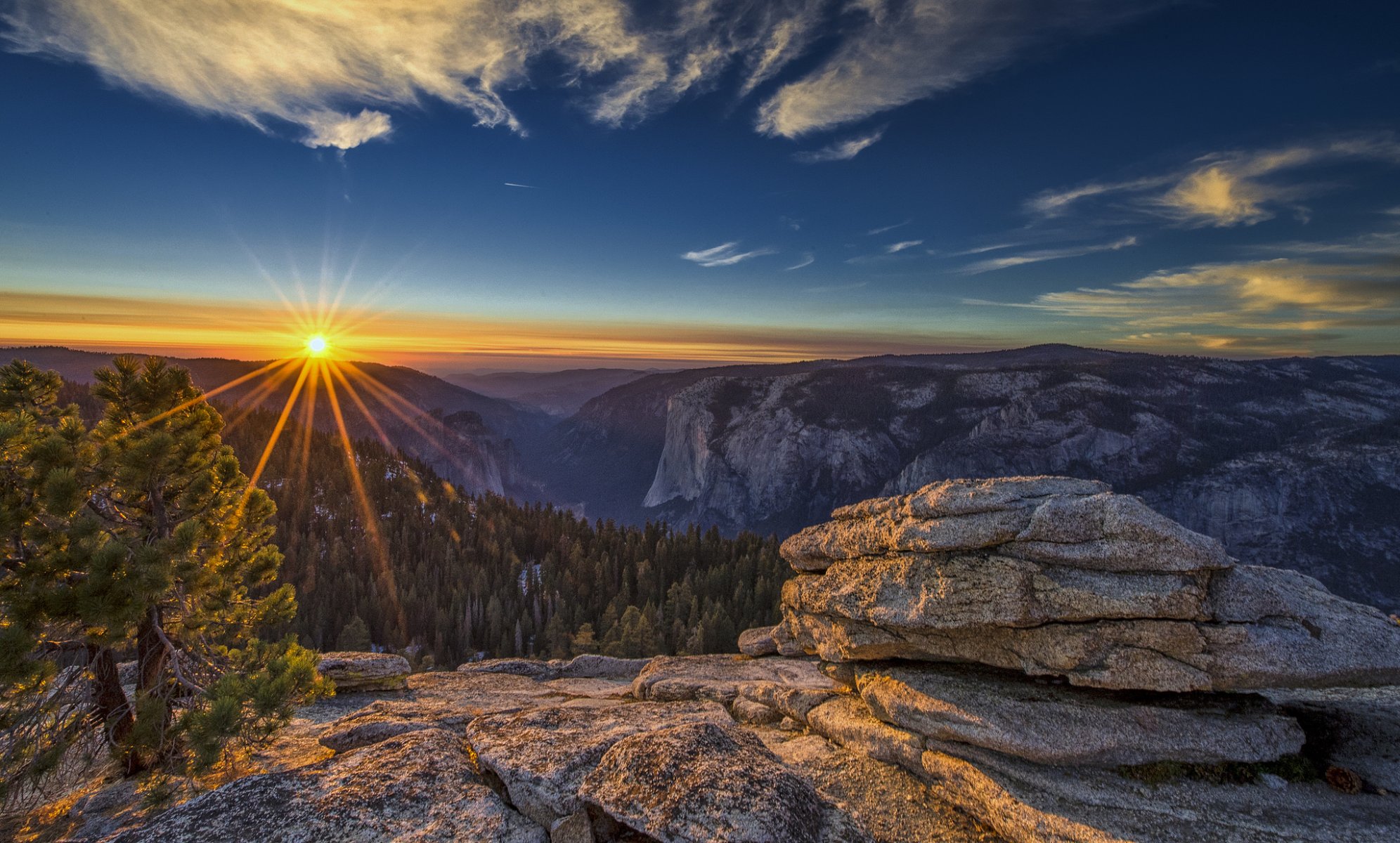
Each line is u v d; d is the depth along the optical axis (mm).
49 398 15219
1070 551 12117
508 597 112562
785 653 23625
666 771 9922
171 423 16016
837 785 12688
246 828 9562
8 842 11719
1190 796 10492
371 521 143375
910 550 14328
